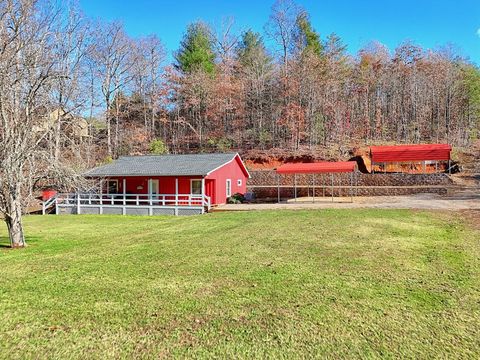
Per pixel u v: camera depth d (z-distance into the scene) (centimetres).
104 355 389
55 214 2322
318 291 571
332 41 4403
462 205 1703
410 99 4034
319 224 1235
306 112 3666
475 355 379
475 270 676
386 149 2900
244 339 419
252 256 810
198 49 4422
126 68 3866
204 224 1420
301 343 407
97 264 786
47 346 411
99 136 3781
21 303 549
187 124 4053
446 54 4491
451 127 3888
